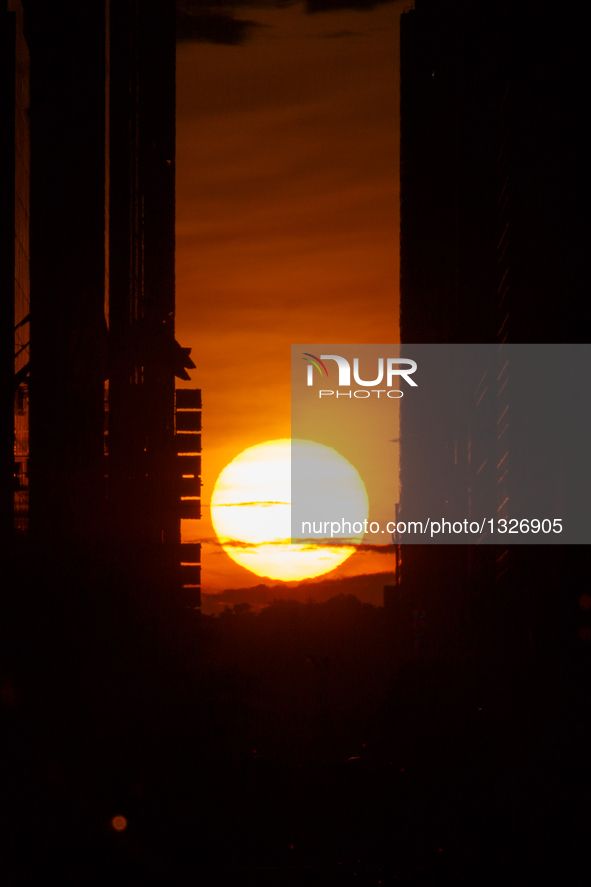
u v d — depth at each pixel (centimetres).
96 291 8269
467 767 5784
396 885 2378
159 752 6425
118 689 7581
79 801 4050
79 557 7606
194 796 4231
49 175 8231
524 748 6438
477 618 9531
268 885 2361
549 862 2625
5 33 7344
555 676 6147
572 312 6419
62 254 8125
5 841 2941
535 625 6688
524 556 7150
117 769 5444
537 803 4100
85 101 8344
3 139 7294
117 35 9650
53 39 8331
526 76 7262
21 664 6731
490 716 8069
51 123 8281
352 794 4241
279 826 3250
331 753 8725
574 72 6556
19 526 7656
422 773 5328
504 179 8144
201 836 3061
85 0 8388
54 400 7769
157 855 2725
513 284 7394
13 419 7244
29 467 7638
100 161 8406
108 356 9256
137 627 8862
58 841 2942
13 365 7300
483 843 2884
